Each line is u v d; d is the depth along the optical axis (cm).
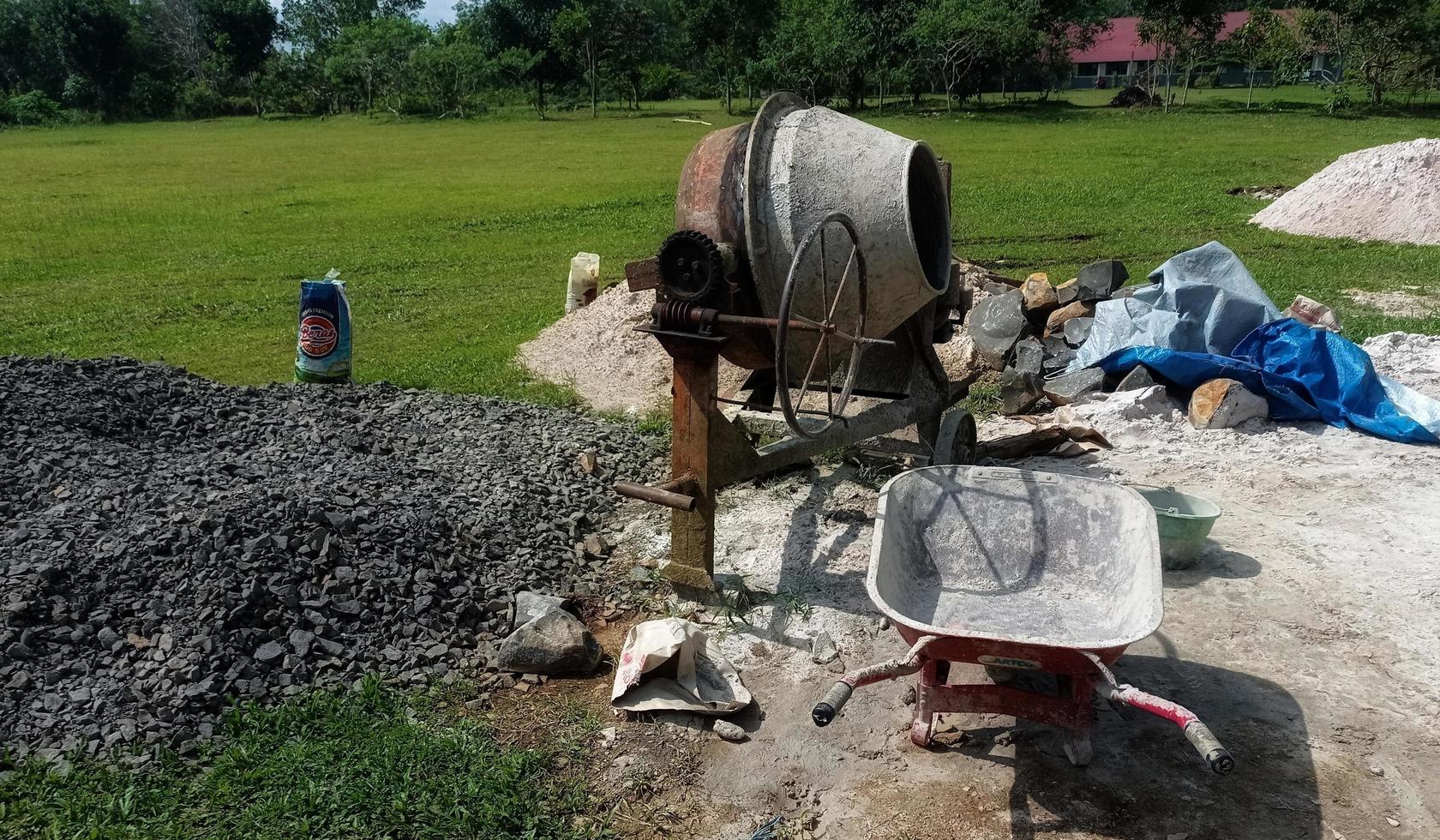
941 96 5759
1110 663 356
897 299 546
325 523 509
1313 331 767
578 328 1007
